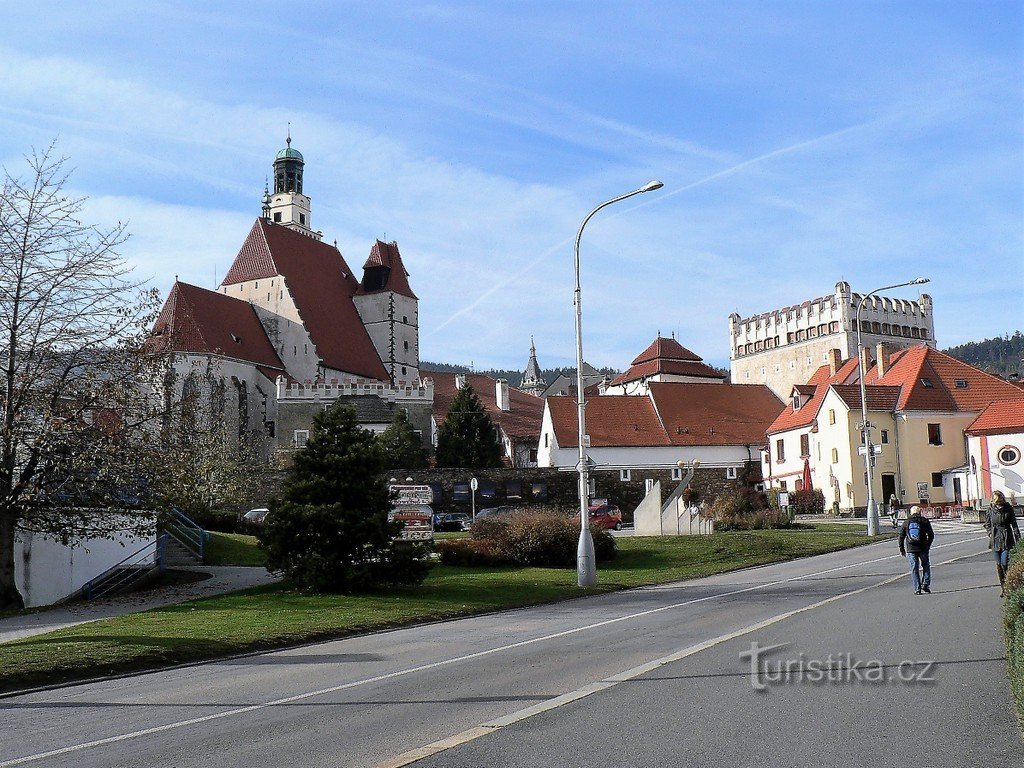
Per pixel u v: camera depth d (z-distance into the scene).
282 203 122.56
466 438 79.31
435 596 24.48
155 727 10.25
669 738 8.80
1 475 26.86
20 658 14.98
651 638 15.65
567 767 7.95
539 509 37.97
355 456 26.09
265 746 9.10
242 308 91.81
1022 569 14.24
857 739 8.65
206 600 25.56
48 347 27.11
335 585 25.34
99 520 29.02
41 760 8.91
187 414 31.17
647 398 79.25
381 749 8.80
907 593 20.44
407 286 112.00
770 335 116.81
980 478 58.00
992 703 10.01
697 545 36.50
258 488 61.50
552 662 13.55
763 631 15.42
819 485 66.19
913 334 112.31
